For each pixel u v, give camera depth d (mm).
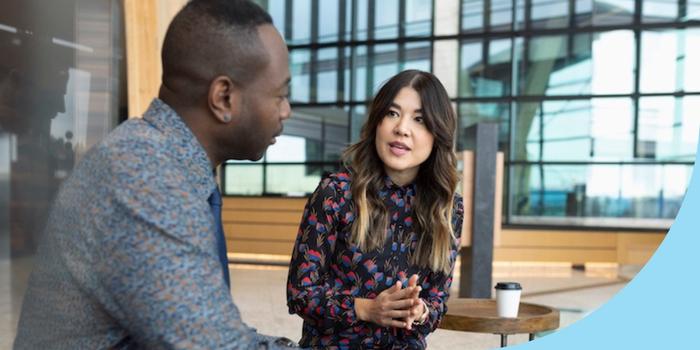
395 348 1486
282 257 11195
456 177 1549
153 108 933
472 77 11016
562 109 10711
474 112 10984
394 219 1525
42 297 896
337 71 11484
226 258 934
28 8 2566
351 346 1465
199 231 836
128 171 835
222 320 818
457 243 1594
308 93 11562
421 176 1561
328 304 1420
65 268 859
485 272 6027
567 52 10703
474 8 11000
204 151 920
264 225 11305
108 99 2965
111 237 815
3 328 2359
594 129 10617
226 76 911
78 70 2803
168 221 815
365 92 11398
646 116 10453
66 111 2725
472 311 2242
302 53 11578
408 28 11234
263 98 932
